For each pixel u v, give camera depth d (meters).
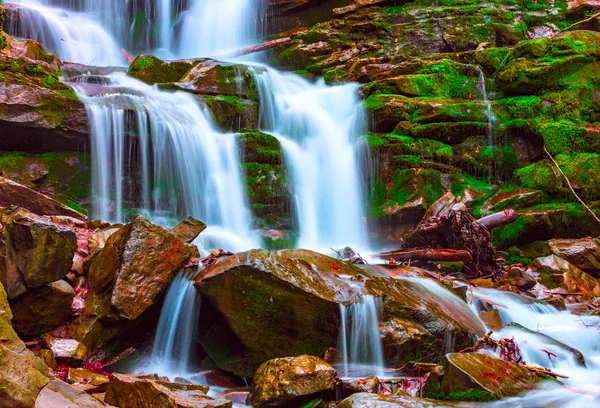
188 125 9.93
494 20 14.44
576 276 8.50
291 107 12.28
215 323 5.93
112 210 9.02
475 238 8.70
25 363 3.85
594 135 10.73
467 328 5.90
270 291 5.61
